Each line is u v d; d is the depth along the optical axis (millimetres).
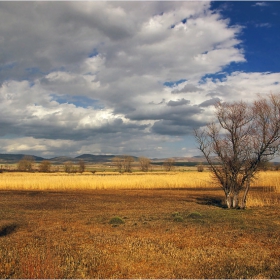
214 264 9477
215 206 24344
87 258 10008
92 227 15391
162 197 31844
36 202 27578
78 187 43750
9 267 8922
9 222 16891
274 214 19625
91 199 30141
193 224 16078
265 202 25281
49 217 18828
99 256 10234
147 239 12508
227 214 19750
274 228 15078
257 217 18531
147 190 40844
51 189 42688
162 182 46000
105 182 44719
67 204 25938
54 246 11547
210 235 13367
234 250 11016
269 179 45406
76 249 11125
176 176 57438
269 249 11203
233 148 22609
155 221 17109
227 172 22938
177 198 30781
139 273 8711
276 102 20891
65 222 16938
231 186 23016
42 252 10453
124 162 103562
